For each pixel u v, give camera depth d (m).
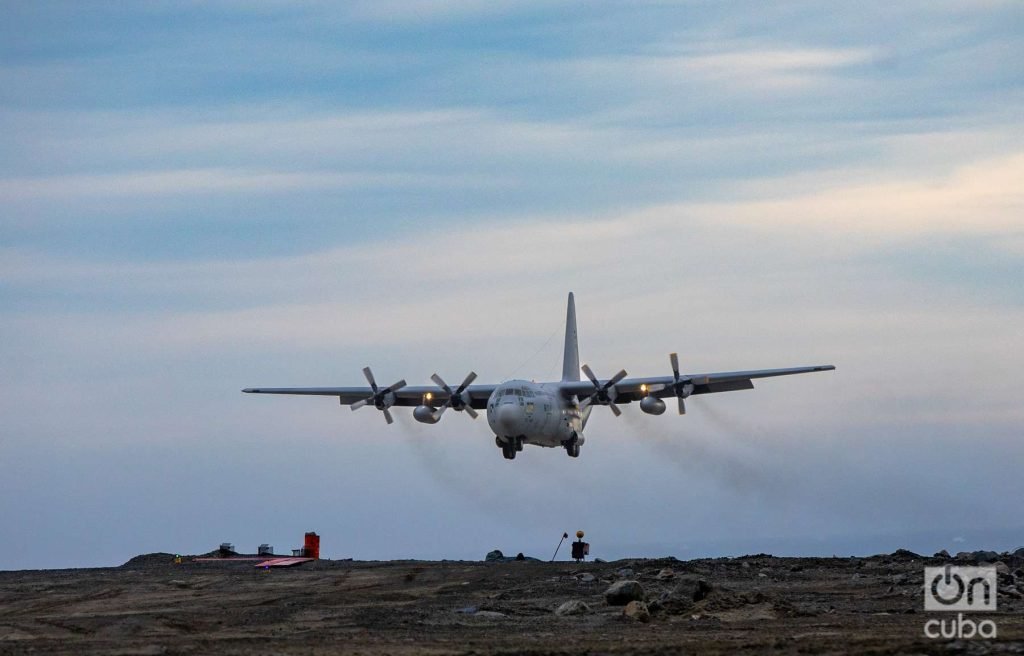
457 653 21.25
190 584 35.62
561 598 30.64
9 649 22.53
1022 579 31.92
